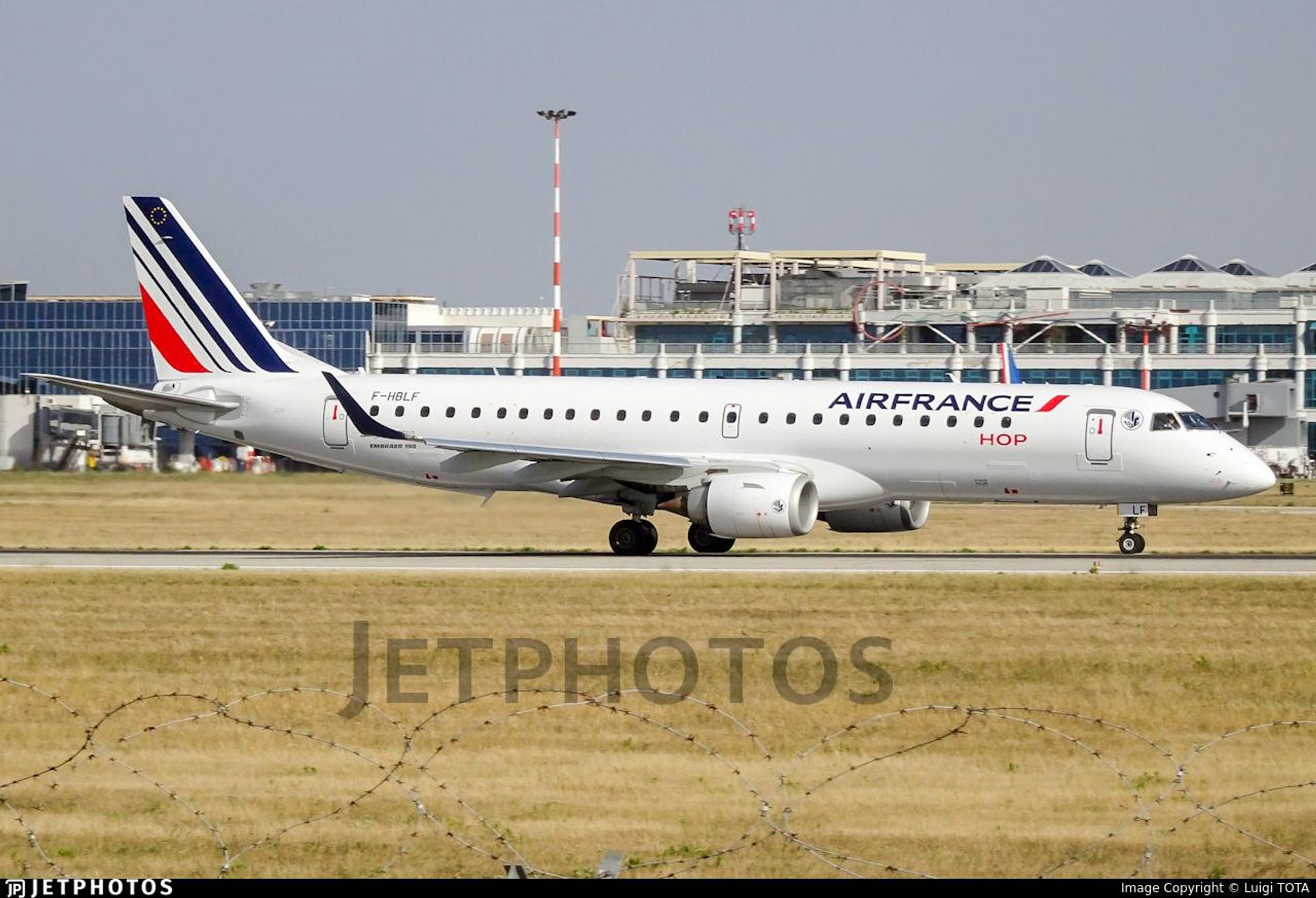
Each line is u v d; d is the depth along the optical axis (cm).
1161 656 9475
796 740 7581
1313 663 9281
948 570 13788
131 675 8962
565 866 5909
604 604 11381
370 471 17538
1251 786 6888
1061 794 6762
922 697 8469
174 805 6581
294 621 10638
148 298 18312
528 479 16150
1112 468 15388
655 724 7825
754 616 10806
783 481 15162
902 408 15875
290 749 7394
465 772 7019
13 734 7650
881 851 6072
